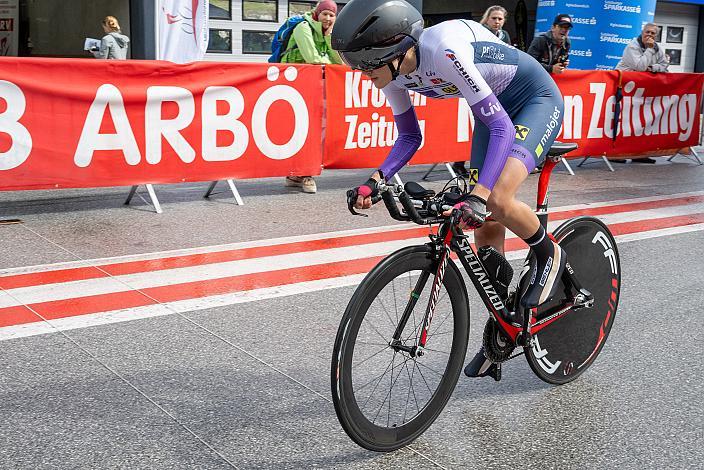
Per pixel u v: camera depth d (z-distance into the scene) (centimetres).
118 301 383
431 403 254
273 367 310
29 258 452
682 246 525
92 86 540
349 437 245
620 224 586
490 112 239
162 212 580
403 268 234
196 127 584
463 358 262
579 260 298
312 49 653
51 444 243
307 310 379
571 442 254
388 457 242
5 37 1203
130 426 256
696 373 315
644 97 869
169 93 568
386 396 241
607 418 273
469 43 244
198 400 278
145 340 335
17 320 354
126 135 558
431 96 265
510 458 243
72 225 533
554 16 1179
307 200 639
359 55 229
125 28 1104
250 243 500
